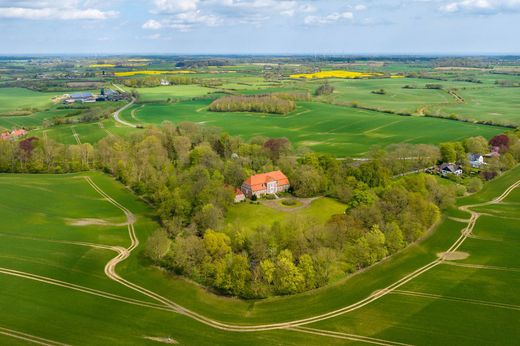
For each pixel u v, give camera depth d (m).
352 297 74.00
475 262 85.56
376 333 63.12
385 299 72.62
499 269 82.25
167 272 83.94
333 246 85.44
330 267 80.38
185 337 62.44
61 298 71.38
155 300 73.69
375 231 87.94
